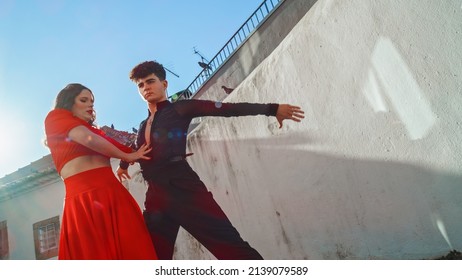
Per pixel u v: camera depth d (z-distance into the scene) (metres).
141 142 2.22
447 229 1.82
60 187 8.50
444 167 1.83
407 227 1.99
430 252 1.89
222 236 1.88
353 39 2.24
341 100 2.31
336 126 2.34
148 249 1.76
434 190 1.87
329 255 2.41
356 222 2.24
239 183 3.10
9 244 8.88
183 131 2.11
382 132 2.10
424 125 1.91
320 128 2.45
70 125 1.81
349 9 2.27
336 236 2.37
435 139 1.87
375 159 2.13
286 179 2.70
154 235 2.00
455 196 1.79
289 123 2.66
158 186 2.02
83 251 1.66
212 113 2.07
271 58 2.86
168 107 2.14
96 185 1.79
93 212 1.72
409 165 1.98
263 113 2.02
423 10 1.91
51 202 8.55
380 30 2.10
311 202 2.52
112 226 1.73
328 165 2.40
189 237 3.77
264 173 2.87
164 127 2.06
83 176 1.80
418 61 1.92
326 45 2.41
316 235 2.49
